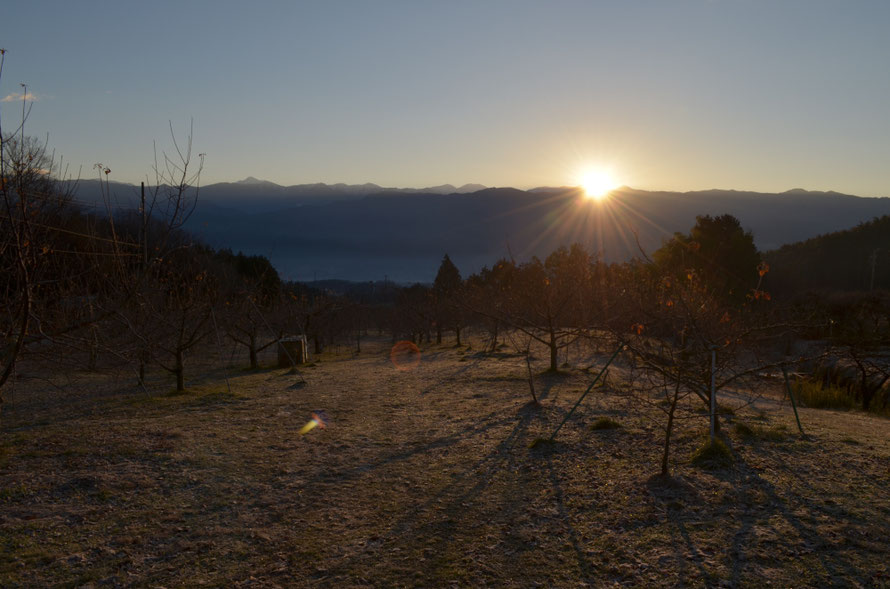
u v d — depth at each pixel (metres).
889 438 9.01
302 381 19.12
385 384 18.17
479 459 8.76
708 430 9.25
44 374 19.61
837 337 18.66
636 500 6.51
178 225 8.73
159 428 11.10
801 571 4.64
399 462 8.80
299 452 9.44
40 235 8.25
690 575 4.72
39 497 6.95
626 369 19.16
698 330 8.91
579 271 21.31
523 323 20.03
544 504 6.68
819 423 10.41
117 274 10.54
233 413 13.13
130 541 5.86
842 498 6.11
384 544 5.79
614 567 4.99
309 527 6.29
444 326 42.69
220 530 6.20
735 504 6.15
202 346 29.02
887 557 4.78
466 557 5.40
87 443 9.62
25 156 7.04
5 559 5.32
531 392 13.78
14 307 7.94
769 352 15.65
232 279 28.94
